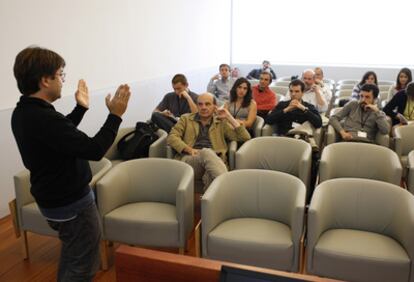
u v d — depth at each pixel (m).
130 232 2.38
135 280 1.09
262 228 2.24
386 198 2.19
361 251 1.98
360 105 3.74
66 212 1.59
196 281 1.03
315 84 4.64
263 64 7.41
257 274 0.92
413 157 2.82
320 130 3.78
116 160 3.52
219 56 7.97
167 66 5.84
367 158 2.90
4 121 3.24
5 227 3.14
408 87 4.18
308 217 2.06
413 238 1.90
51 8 3.63
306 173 2.85
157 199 2.66
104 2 4.34
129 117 4.96
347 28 7.84
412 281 1.92
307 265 2.08
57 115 1.46
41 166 1.52
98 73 4.35
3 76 3.22
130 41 4.89
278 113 3.84
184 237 2.35
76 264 1.69
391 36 7.63
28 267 2.58
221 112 3.33
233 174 2.42
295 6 8.03
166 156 3.41
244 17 8.38
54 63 1.46
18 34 3.32
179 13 6.09
